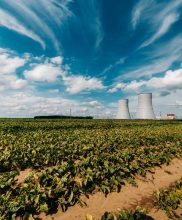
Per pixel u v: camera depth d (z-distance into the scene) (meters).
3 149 8.47
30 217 4.05
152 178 6.84
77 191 5.16
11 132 14.47
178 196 5.29
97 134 13.69
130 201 5.23
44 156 7.38
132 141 11.22
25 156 7.34
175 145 11.67
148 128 21.31
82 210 4.65
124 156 7.79
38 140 10.58
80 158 7.54
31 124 21.72
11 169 6.79
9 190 4.89
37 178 5.47
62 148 8.55
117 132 15.20
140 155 8.34
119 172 6.32
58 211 4.48
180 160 9.37
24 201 4.34
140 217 4.26
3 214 4.01
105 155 7.75
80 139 11.09
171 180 6.95
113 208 4.85
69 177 5.68
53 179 5.29
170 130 18.86
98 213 4.61
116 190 5.59
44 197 4.46
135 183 6.16
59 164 7.15
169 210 4.72
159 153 9.10
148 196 5.55
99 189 5.47
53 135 12.84
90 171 5.93
